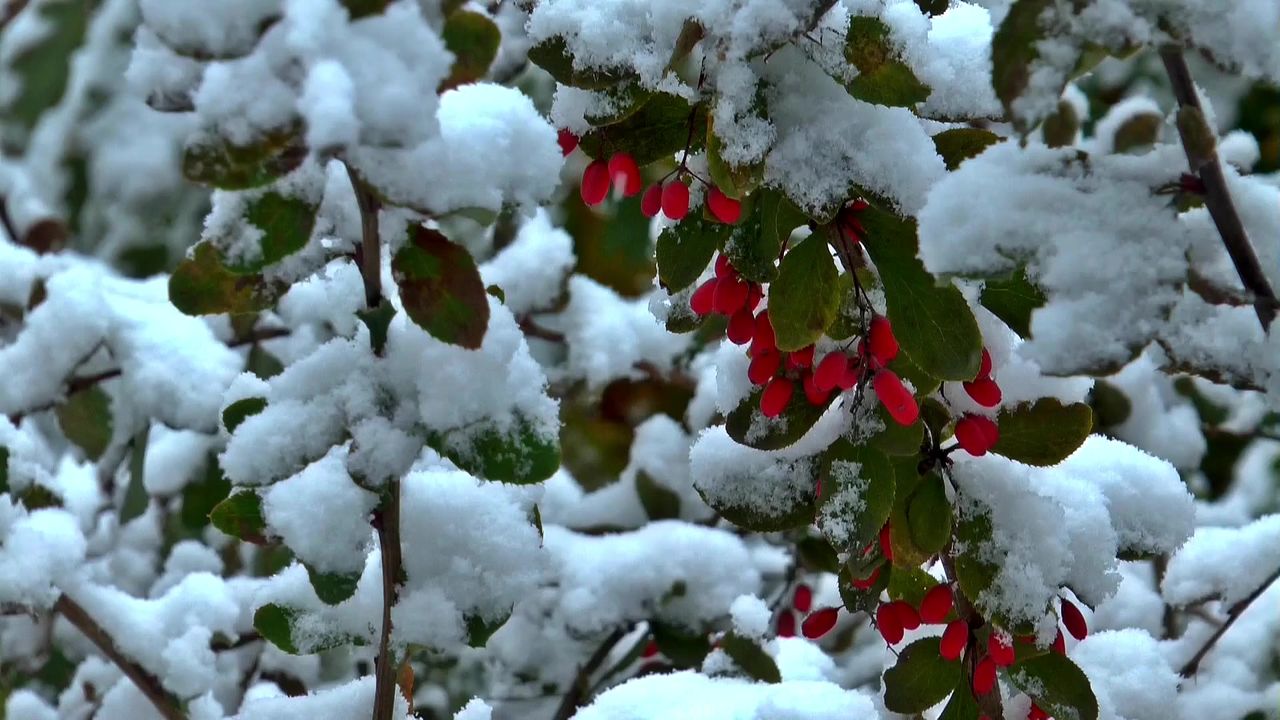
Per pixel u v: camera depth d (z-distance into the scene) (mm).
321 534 642
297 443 634
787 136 644
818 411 669
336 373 640
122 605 746
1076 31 613
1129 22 611
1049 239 622
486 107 631
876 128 646
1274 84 615
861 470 655
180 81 609
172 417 818
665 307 697
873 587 681
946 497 663
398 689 682
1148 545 696
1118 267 618
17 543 724
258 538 648
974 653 670
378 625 672
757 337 664
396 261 626
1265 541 811
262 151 597
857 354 669
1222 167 661
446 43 612
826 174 643
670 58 640
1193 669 818
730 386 684
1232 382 638
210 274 636
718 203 646
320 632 671
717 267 668
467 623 656
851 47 641
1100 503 687
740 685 726
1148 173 628
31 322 813
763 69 649
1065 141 722
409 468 632
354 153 599
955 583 675
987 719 676
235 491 656
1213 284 631
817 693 696
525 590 660
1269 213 657
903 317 647
